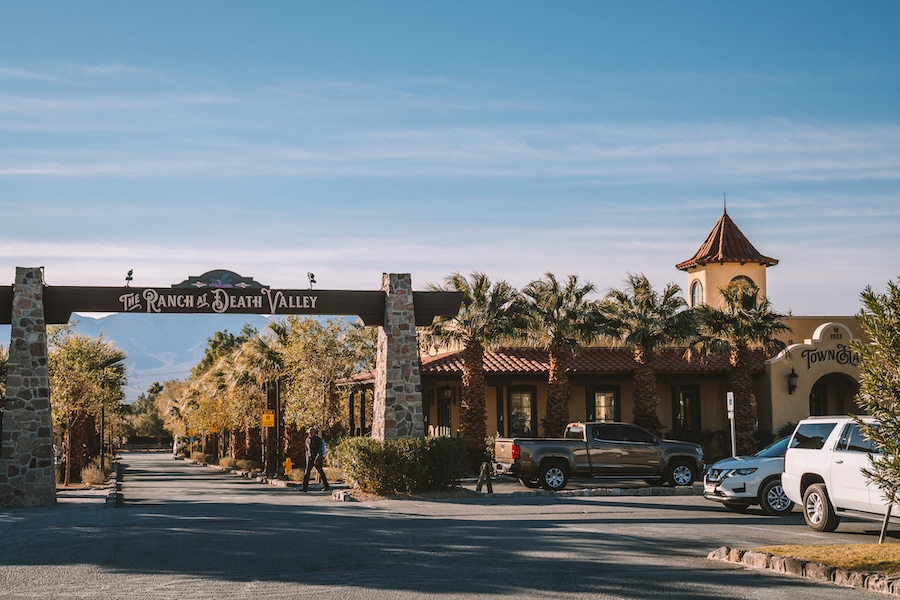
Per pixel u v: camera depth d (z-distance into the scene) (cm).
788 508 1788
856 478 1389
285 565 1121
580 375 3612
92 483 3659
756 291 3444
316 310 2533
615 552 1228
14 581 1016
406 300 2591
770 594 934
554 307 3250
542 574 1052
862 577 971
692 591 950
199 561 1156
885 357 1019
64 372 3891
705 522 1638
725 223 4500
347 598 913
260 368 4444
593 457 2466
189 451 10275
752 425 3384
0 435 2242
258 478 3966
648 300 3350
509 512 1817
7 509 2066
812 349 3662
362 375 4112
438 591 949
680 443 2538
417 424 2550
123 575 1053
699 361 3741
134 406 15912
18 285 2239
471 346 3184
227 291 2436
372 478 2272
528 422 3625
